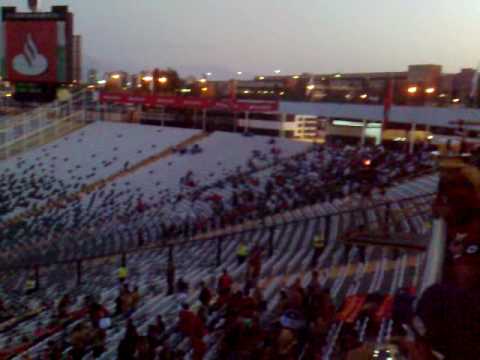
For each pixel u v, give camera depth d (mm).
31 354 13273
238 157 46969
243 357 9594
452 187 4375
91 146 58062
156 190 42375
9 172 53812
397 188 25906
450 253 4066
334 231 20250
